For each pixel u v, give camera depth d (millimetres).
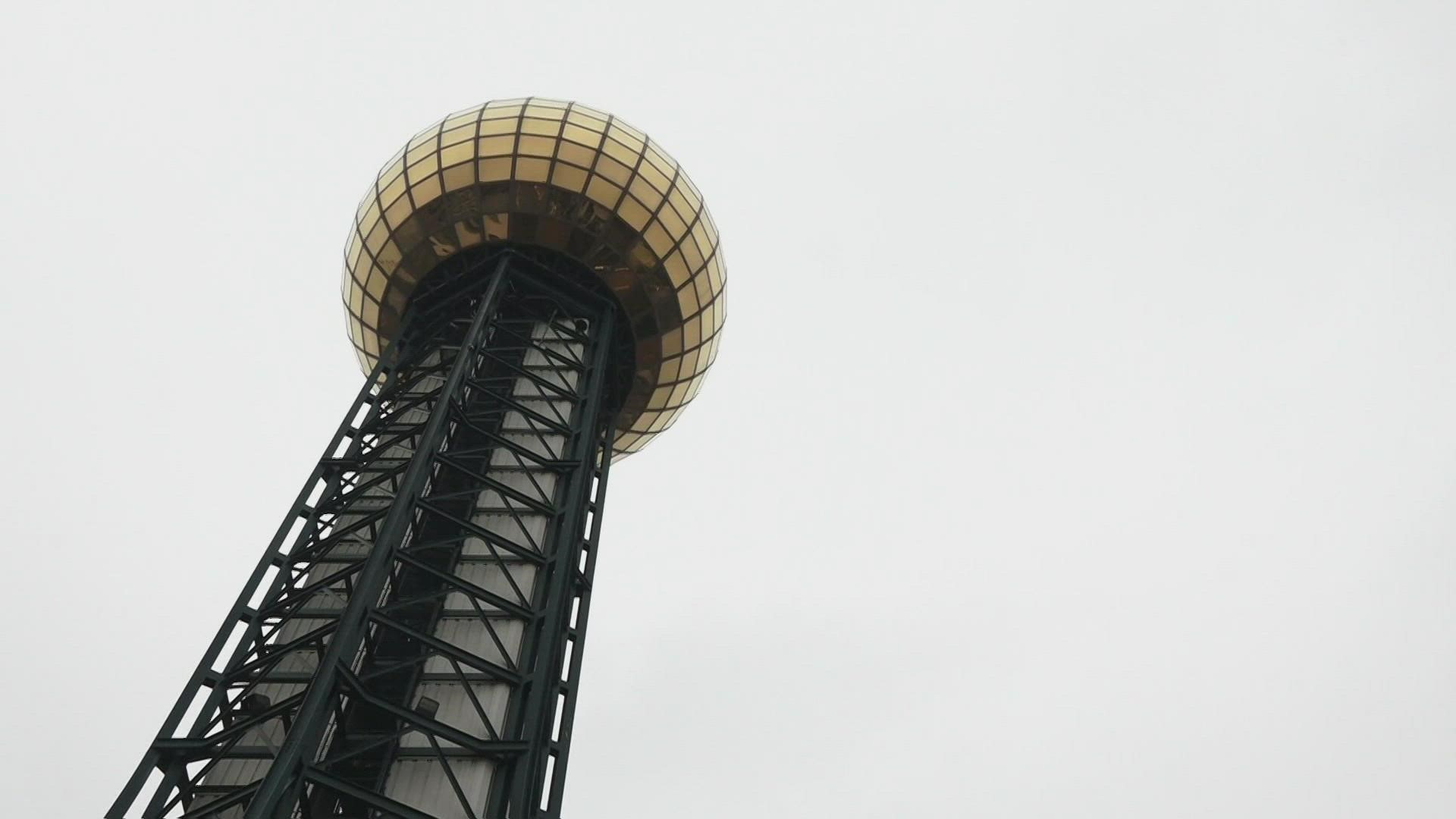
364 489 34969
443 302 44500
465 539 33031
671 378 48406
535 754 27719
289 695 31156
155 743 26438
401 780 27328
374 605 26375
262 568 32094
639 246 44844
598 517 37781
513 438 39125
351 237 47312
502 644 31234
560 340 42625
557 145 43938
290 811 21391
